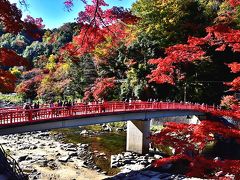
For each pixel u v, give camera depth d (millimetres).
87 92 58781
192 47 15086
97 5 11516
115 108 33438
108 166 31141
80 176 27766
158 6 52656
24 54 105750
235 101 29469
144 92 54125
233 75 54625
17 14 16219
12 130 23516
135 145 36562
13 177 16828
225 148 37906
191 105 44031
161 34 53656
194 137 12320
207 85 54188
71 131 47406
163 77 20125
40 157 32250
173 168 29375
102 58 57750
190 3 52750
